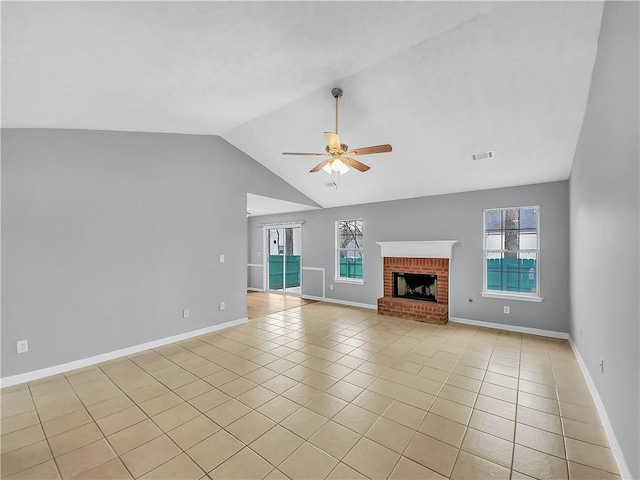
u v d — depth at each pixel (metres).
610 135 2.15
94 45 2.07
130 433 2.33
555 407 2.67
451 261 5.48
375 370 3.43
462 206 5.37
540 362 3.63
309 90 3.41
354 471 1.94
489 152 4.05
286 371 3.41
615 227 2.07
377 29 2.40
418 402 2.76
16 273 3.15
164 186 4.29
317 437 2.27
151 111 3.43
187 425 2.42
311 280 7.55
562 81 2.84
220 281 4.97
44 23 1.77
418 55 2.83
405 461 2.02
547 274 4.63
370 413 2.59
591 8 2.21
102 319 3.71
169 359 3.76
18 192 3.16
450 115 3.55
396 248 6.01
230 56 2.52
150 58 2.36
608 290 2.28
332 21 2.23
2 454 2.10
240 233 5.27
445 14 2.30
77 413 2.60
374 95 3.45
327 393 2.92
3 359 3.07
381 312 5.98
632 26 1.65
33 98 2.64
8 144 3.11
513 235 5.57
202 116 3.85
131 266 3.96
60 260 3.41
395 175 5.14
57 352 3.38
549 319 4.61
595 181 2.65
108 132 3.77
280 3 1.94
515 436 2.28
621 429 1.95
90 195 3.63
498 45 2.61
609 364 2.26
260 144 4.95
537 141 3.70
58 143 3.40
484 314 5.16
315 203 6.95
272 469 1.96
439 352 3.97
